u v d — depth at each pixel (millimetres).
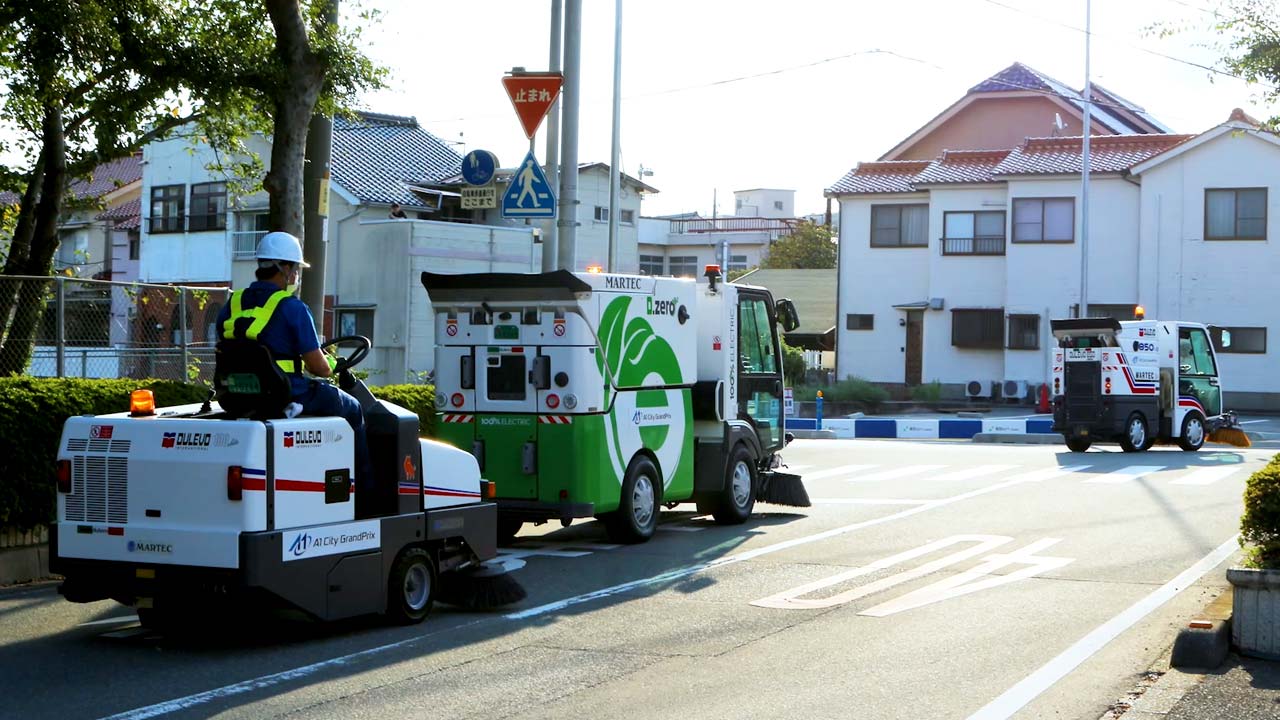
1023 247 46969
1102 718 7262
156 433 8805
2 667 8508
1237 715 7113
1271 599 8469
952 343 48594
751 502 16391
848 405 44406
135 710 7422
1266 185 43875
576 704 7590
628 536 14367
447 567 10453
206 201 54281
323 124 17062
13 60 17156
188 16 17688
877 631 9656
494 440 14055
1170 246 44969
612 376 14109
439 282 14062
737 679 8195
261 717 7281
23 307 17406
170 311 21000
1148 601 10797
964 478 21562
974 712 7398
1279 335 43875
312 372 9211
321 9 16469
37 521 12391
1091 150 47500
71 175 20734
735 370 16094
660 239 81000
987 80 57281
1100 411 27234
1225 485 20078
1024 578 11953
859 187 50375
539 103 17625
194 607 9008
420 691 7887
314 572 8930
